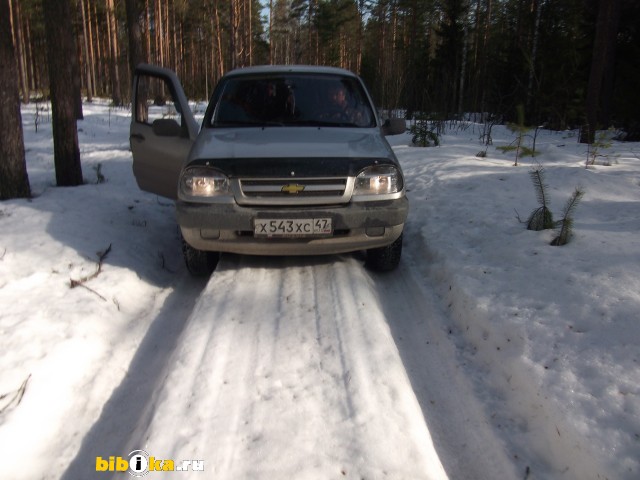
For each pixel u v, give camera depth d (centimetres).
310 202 361
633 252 371
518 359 279
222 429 237
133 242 491
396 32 3825
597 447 213
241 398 259
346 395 261
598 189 605
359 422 241
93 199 621
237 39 3189
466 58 2780
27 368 282
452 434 253
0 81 584
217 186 363
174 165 473
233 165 363
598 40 1149
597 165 819
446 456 239
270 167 360
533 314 315
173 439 230
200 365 285
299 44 4659
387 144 423
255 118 455
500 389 279
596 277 340
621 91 1367
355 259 449
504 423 254
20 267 410
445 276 407
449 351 319
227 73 507
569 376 256
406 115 1591
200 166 367
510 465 229
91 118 1778
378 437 232
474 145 1121
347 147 389
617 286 324
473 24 3303
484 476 228
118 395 282
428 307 373
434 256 453
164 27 3725
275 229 359
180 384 268
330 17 4200
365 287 388
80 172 720
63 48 667
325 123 453
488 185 646
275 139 404
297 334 321
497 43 2491
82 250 450
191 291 412
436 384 291
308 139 405
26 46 3553
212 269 435
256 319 340
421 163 853
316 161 365
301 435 234
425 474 214
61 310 344
